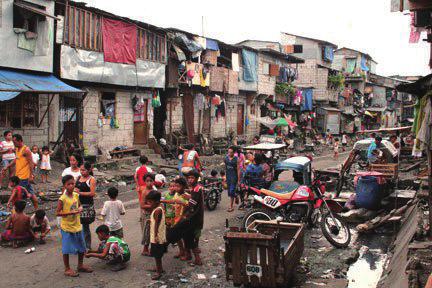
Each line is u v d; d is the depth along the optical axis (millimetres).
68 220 6742
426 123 7578
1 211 10859
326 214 8953
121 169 18078
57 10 16047
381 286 6551
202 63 25125
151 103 21719
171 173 18656
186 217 7188
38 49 14891
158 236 6738
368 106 61375
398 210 10570
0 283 6473
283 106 37906
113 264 7297
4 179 12992
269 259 5957
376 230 10250
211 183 12094
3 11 13664
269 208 8977
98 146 18734
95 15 17453
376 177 11234
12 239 8273
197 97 25281
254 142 15836
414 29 9961
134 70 19703
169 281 6742
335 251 8477
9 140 13000
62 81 16859
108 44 18188
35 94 15547
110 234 7730
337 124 48594
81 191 7590
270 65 33625
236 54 28422
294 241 6594
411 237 7496
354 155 13531
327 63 49281
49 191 13422
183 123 24812
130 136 20656
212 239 9102
